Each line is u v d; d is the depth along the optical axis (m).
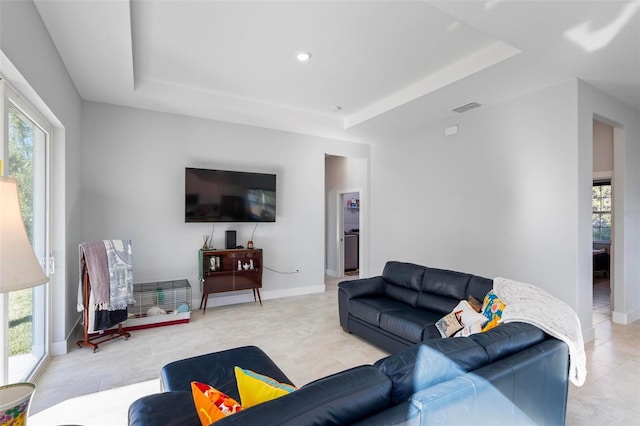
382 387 1.14
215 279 4.64
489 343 1.51
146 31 2.90
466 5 2.21
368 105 4.77
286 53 3.29
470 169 4.53
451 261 4.78
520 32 2.53
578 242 3.40
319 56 3.35
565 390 1.76
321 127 5.30
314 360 3.06
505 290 2.54
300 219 5.71
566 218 3.49
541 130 3.71
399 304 3.58
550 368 1.64
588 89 3.56
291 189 5.62
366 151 6.46
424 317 3.08
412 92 4.07
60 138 3.18
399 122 5.03
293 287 5.64
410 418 1.07
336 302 5.18
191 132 4.76
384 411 1.09
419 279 3.59
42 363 2.85
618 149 4.17
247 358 2.05
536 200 3.76
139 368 2.89
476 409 1.26
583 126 3.46
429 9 2.57
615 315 4.18
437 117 4.76
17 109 2.38
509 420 1.41
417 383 1.21
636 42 2.66
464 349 1.41
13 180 1.20
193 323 4.12
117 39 2.69
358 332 3.57
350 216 8.91
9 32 1.87
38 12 2.32
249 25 2.81
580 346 1.80
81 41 2.72
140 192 4.41
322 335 3.71
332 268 7.79
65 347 3.17
